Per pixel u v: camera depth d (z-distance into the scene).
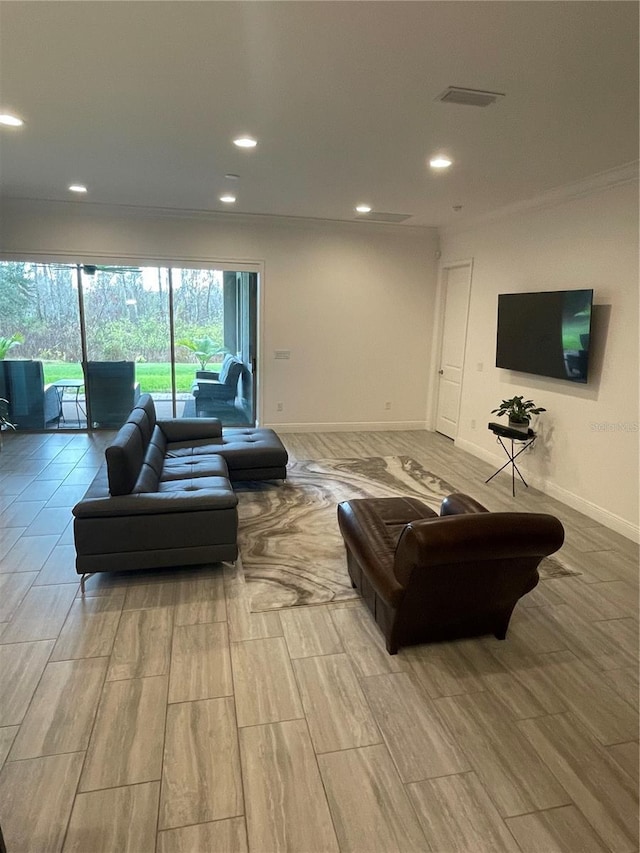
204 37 2.00
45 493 4.20
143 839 1.48
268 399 6.42
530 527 1.99
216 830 1.52
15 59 2.20
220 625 2.51
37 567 3.02
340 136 3.08
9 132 3.11
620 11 1.76
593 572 3.15
